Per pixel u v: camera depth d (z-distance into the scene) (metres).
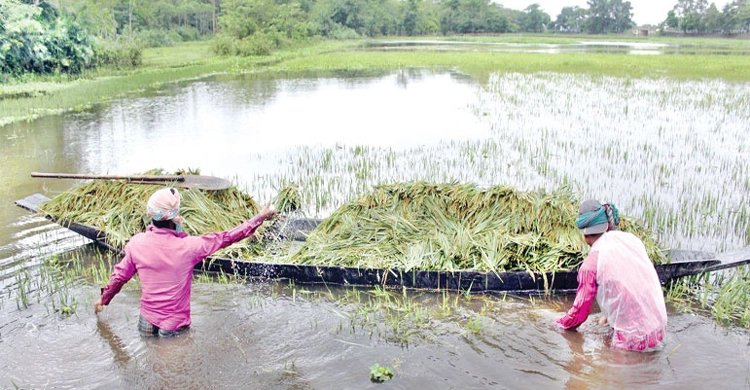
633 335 4.35
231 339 4.65
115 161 10.73
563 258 5.57
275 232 6.55
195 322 4.91
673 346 4.48
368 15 78.69
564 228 5.92
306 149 11.69
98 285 5.63
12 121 14.49
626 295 4.30
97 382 4.09
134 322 4.90
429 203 6.41
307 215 7.86
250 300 5.34
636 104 17.23
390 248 5.89
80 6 29.06
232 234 4.90
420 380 4.10
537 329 4.78
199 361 4.34
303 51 43.97
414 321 4.94
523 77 24.94
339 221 6.40
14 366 4.28
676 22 98.31
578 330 4.74
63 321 4.92
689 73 25.83
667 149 11.59
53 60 23.25
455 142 12.33
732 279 5.61
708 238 7.00
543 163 10.48
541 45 58.41
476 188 6.52
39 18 23.22
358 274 5.59
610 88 20.91
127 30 37.97
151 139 12.70
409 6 87.69
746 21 88.94
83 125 14.23
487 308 5.18
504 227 6.05
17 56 21.89
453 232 6.08
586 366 4.23
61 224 6.64
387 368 4.16
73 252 6.46
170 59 34.91
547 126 14.07
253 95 19.75
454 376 4.14
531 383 4.04
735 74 25.27
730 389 3.94
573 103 17.53
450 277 5.49
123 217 6.39
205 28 54.47
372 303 5.31
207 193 6.78
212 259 5.83
